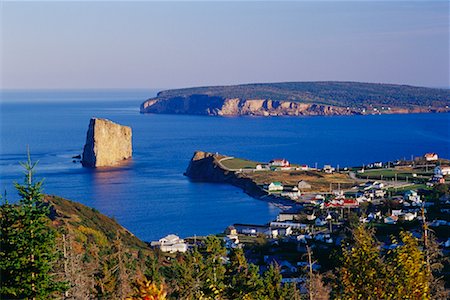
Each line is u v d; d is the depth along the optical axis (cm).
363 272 2556
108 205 15550
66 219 6881
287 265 7969
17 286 2422
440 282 3206
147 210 15012
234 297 4734
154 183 19525
